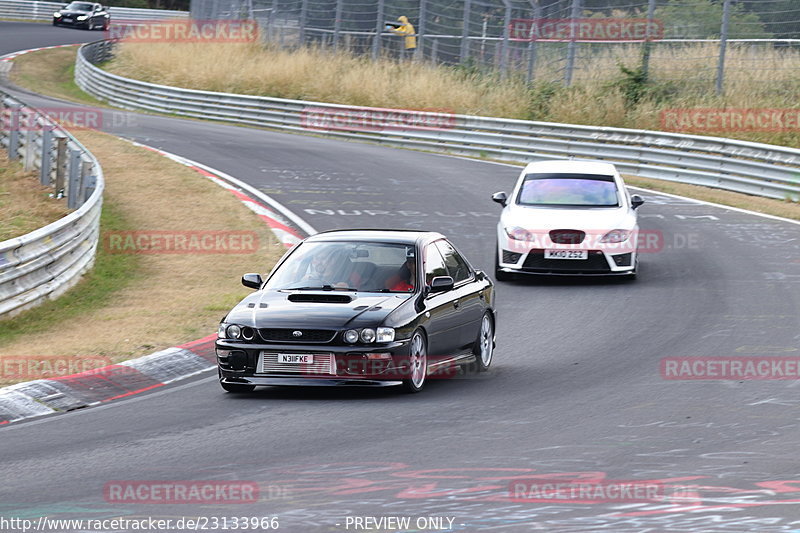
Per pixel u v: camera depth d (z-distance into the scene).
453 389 37.72
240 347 35.69
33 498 24.62
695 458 27.69
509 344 46.69
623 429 31.19
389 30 162.25
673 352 43.69
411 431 31.11
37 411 34.81
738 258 67.75
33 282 55.38
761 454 28.06
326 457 28.12
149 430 31.75
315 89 156.12
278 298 37.44
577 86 134.38
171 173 95.44
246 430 31.52
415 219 80.00
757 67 126.62
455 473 26.27
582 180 64.88
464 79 148.12
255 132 136.00
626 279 62.34
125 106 165.38
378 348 35.19
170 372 40.78
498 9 168.00
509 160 115.75
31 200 74.94
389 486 25.11
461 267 41.94
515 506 23.30
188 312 51.84
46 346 44.81
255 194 89.38
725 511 22.83
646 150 105.50
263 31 182.75
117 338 45.69
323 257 39.56
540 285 61.09
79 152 72.81
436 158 115.69
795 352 43.16
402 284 38.12
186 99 154.62
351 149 120.88
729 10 123.00
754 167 95.44
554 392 36.88
